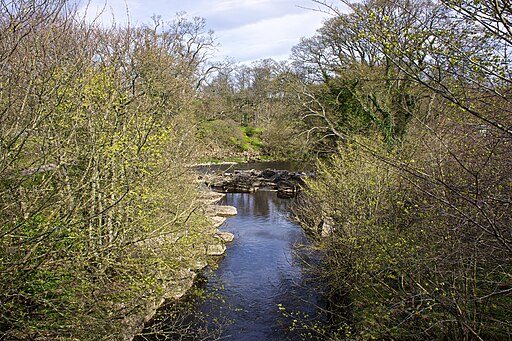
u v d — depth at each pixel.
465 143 4.97
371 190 8.03
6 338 5.11
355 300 7.37
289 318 8.95
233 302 9.85
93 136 6.62
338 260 8.42
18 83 5.35
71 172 7.28
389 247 6.36
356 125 17.12
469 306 5.28
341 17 3.71
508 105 3.94
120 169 7.42
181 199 10.04
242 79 51.00
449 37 3.61
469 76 3.87
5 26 5.11
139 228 7.50
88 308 6.13
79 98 6.42
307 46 21.17
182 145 13.34
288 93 22.56
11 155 5.43
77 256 5.95
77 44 7.44
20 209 5.55
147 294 7.55
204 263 11.61
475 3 3.29
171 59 17.77
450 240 5.12
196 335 7.68
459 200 4.77
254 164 38.38
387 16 3.54
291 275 11.66
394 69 8.29
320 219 11.21
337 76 19.91
